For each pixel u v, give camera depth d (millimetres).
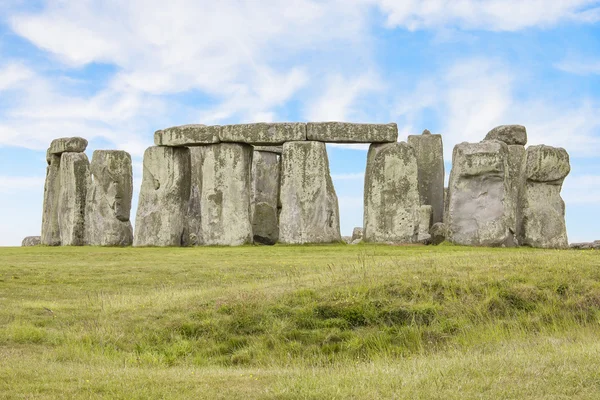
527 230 30500
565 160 30656
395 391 10078
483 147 29438
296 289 16109
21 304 17031
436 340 14039
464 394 9820
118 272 22016
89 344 13781
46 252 28609
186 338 14398
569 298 15406
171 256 26141
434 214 35062
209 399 10102
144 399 10117
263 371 12070
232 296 15961
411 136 35844
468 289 15609
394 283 15961
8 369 11602
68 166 36969
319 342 14109
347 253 25359
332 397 9906
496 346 13141
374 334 14227
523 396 9695
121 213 35062
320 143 30938
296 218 30516
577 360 10992
